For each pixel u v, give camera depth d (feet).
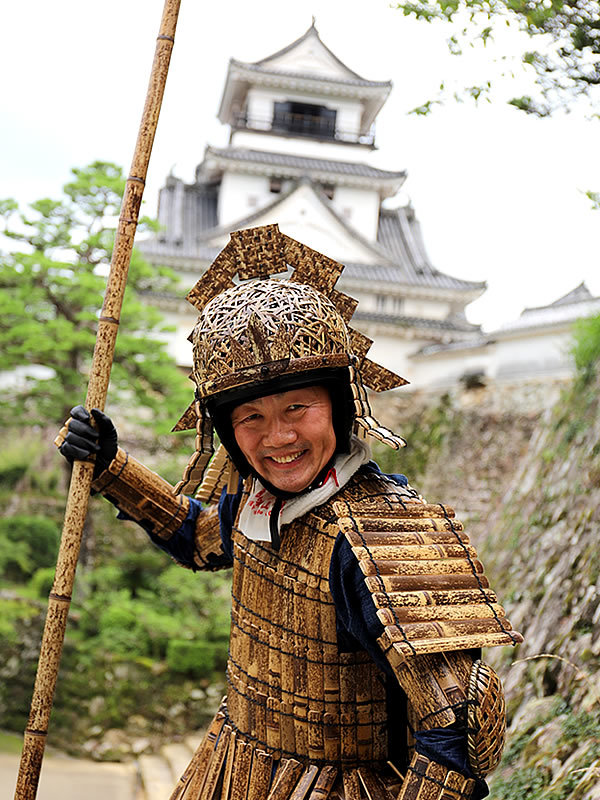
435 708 3.65
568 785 7.56
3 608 28.37
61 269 28.37
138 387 29.63
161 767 22.54
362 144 62.95
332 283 4.57
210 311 4.07
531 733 9.02
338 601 3.95
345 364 4.02
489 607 3.83
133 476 5.02
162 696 27.37
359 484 4.28
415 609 3.68
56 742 25.16
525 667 10.58
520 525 15.43
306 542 4.11
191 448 36.01
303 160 61.41
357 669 4.08
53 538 32.99
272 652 4.21
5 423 29.99
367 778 4.06
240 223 56.13
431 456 28.45
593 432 14.42
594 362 16.47
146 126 4.83
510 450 25.18
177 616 29.66
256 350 3.87
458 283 59.00
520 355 35.65
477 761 3.64
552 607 11.15
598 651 9.05
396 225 67.00
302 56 64.49
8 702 26.48
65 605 4.60
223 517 4.88
